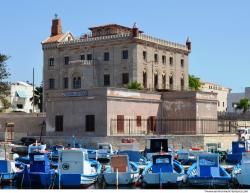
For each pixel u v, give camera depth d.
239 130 64.19
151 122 62.62
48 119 59.38
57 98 58.88
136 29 84.88
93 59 89.38
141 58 85.75
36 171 31.12
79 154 30.86
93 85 88.00
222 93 131.88
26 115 68.25
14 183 31.83
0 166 32.09
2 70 72.25
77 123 57.06
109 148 47.75
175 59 94.69
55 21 99.25
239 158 44.34
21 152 52.66
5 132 67.69
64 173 30.39
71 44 91.69
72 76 89.56
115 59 86.94
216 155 30.61
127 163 31.78
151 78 87.94
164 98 64.81
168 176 29.73
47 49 94.56
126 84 84.88
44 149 47.75
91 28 96.88
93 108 56.09
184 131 62.38
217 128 65.44
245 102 113.25
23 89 117.00
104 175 31.08
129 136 52.88
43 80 94.69
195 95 62.19
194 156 42.44
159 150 42.97
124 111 57.94
